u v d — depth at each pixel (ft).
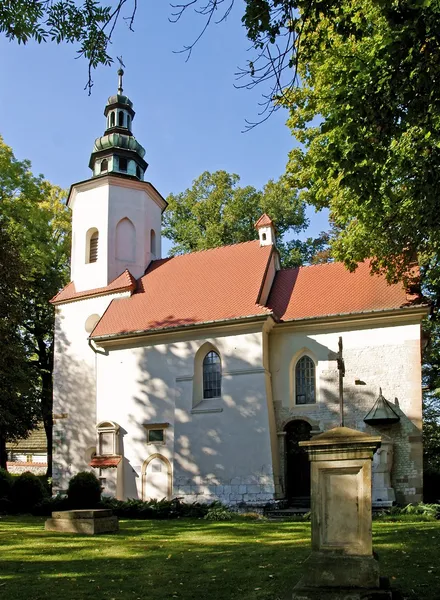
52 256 124.57
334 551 25.91
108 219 107.76
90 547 45.91
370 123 33.81
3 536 52.19
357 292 88.43
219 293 94.58
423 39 29.17
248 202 150.61
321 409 84.23
